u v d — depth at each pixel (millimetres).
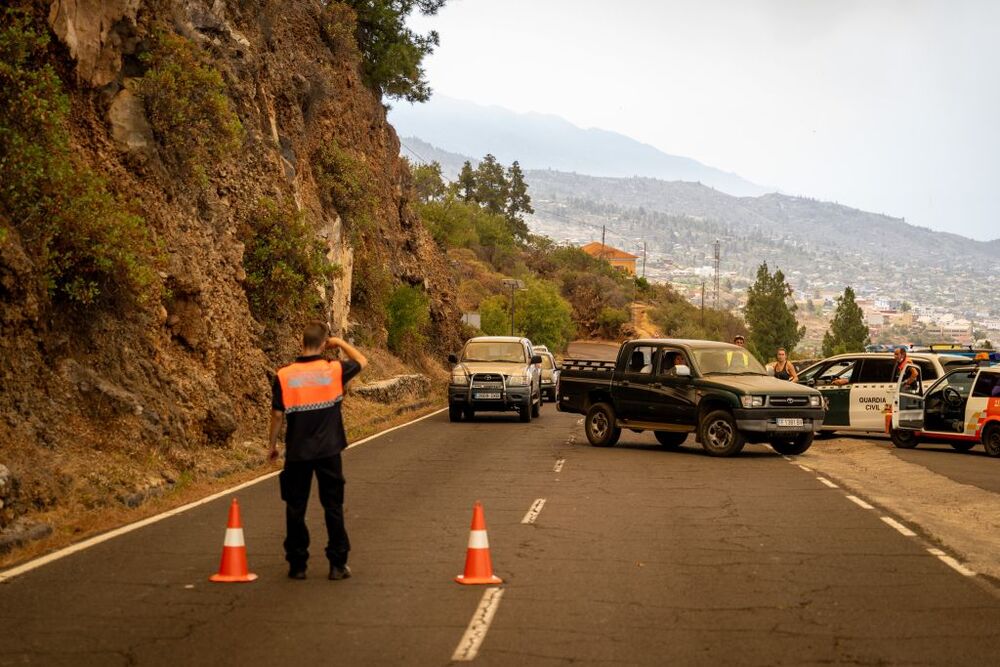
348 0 47500
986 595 8859
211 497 14438
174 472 15500
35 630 7570
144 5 20406
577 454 20656
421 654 6992
